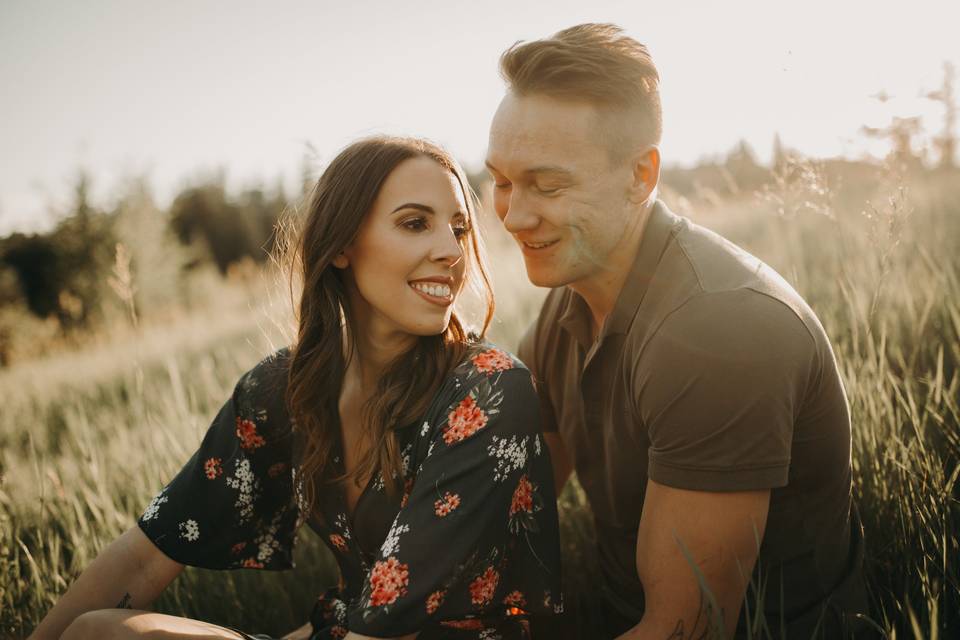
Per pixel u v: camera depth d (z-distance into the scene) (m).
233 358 4.63
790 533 1.49
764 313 1.32
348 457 1.58
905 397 1.92
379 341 1.59
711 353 1.29
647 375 1.39
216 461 1.66
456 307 1.74
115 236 19.25
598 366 1.63
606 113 1.42
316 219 1.53
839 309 2.47
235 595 2.08
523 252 1.59
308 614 2.16
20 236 19.14
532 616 1.65
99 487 2.28
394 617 1.28
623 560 1.78
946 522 1.44
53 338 10.20
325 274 1.56
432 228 1.48
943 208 3.36
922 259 2.68
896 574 1.56
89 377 5.45
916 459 1.60
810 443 1.43
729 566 1.33
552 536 1.51
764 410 1.28
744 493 1.31
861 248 2.71
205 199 35.12
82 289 17.95
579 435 1.80
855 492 1.76
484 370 1.47
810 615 1.50
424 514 1.35
